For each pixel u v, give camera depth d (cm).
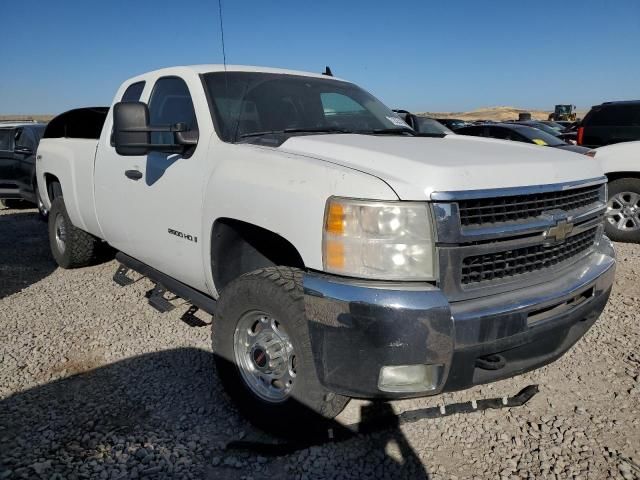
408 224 227
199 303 348
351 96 416
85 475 255
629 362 368
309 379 257
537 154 293
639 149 701
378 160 251
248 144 312
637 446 279
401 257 228
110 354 383
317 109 381
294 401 264
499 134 1270
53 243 598
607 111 913
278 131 344
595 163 323
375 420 286
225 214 296
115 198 422
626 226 728
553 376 350
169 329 426
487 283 245
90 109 623
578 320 283
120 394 329
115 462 265
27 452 271
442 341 225
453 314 228
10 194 1010
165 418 304
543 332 256
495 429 295
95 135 650
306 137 307
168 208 353
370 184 232
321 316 237
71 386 339
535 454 273
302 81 400
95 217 471
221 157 312
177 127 338
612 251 326
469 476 258
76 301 491
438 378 232
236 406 301
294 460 268
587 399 323
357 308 225
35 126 995
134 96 428
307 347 255
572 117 3838
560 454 273
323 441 279
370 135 336
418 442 283
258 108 354
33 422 299
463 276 236
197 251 330
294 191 254
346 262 233
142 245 400
